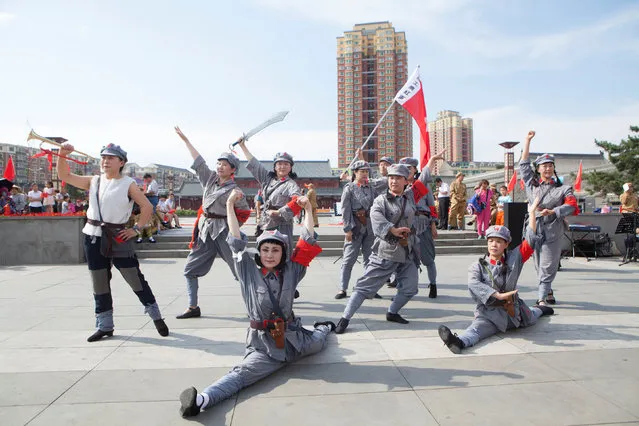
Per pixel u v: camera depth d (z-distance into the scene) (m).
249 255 3.35
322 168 66.50
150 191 11.19
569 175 35.50
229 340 4.11
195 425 2.55
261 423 2.58
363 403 2.81
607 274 7.72
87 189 4.33
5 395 2.93
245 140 5.51
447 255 10.93
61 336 4.21
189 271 4.93
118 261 4.05
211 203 4.79
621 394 2.91
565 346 3.85
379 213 4.43
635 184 23.81
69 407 2.77
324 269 8.73
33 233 9.56
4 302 5.72
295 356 3.40
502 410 2.70
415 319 4.84
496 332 4.23
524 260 4.17
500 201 12.77
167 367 3.43
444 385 3.07
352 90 102.94
